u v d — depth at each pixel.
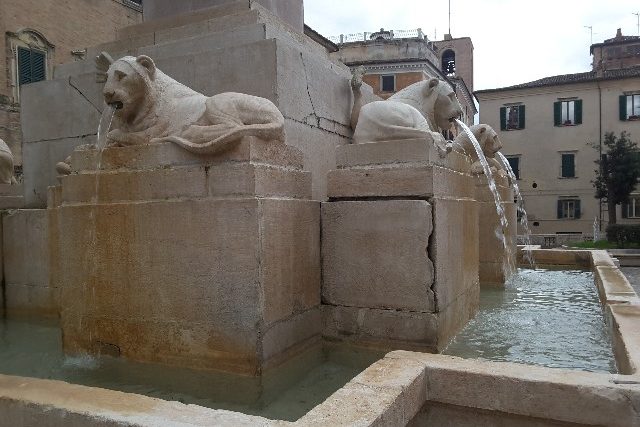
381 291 3.79
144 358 3.54
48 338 4.45
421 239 3.66
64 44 23.88
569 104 30.39
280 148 3.59
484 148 7.28
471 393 2.56
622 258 16.97
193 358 3.38
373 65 29.77
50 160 6.25
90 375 3.53
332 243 3.94
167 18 6.02
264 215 3.23
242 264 3.23
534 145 31.08
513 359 3.62
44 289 5.07
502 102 31.67
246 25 5.23
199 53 4.98
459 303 4.36
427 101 5.57
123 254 3.61
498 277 6.89
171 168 3.52
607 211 29.59
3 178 6.59
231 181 3.28
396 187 3.76
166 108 3.75
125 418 2.11
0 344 4.28
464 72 38.84
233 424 2.02
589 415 2.36
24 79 22.30
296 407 2.99
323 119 5.45
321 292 3.97
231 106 3.47
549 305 5.61
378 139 4.08
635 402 2.28
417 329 3.68
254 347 3.19
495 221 6.89
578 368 3.42
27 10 22.36
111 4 26.12
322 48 6.39
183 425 2.03
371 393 2.27
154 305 3.50
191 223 3.38
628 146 27.38
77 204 3.81
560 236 27.75
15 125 20.23
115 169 3.73
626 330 3.40
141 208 3.53
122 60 3.74
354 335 3.86
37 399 2.35
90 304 3.74
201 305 3.36
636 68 30.69
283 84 4.72
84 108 6.01
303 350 3.69
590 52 36.09
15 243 5.22
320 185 5.32
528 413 2.46
